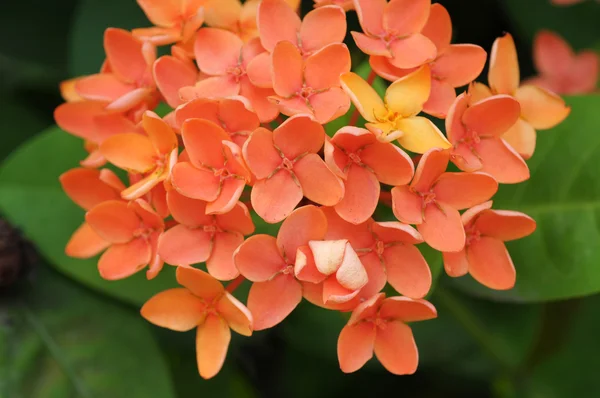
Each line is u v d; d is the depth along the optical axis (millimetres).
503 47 414
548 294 427
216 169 398
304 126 390
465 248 407
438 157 392
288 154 394
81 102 429
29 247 438
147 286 435
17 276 435
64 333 436
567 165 435
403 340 400
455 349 481
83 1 478
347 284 383
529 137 417
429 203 400
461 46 414
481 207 396
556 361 473
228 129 401
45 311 439
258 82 403
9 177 450
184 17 420
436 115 411
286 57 398
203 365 402
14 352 432
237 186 393
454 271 402
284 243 392
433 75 414
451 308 472
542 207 434
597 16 502
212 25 424
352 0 414
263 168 393
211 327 404
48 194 449
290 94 400
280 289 396
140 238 414
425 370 489
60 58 493
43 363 431
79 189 425
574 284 426
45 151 452
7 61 491
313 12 408
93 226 412
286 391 488
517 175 404
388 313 398
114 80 427
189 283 397
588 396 471
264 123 409
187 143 395
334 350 472
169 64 410
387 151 392
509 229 404
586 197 432
